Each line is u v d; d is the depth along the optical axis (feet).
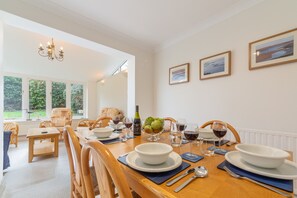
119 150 3.30
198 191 1.74
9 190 5.67
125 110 15.57
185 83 8.61
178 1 6.03
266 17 5.52
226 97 6.68
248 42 5.98
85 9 6.57
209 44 7.42
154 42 9.89
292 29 4.91
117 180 1.55
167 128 5.99
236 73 6.34
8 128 11.39
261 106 5.61
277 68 5.24
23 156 9.36
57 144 9.33
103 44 8.32
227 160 2.37
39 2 6.02
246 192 1.72
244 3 6.05
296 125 4.85
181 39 8.90
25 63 13.42
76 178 3.70
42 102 15.99
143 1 6.06
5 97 13.96
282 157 1.98
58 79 17.11
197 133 3.24
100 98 19.53
